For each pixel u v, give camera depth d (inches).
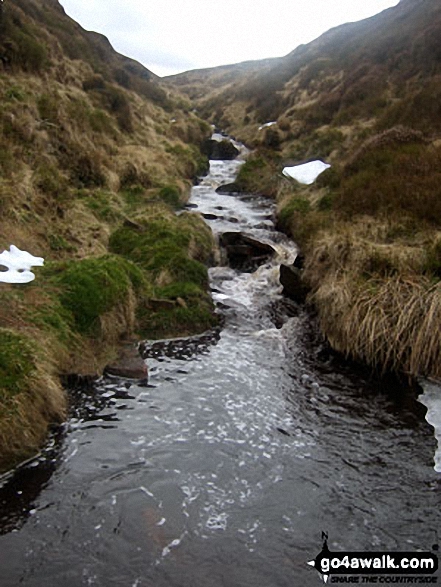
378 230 421.1
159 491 213.0
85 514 199.0
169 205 616.1
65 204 470.6
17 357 248.7
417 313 315.6
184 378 302.2
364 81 1118.4
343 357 340.8
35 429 234.2
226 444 245.8
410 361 311.6
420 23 1219.2
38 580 171.0
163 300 372.8
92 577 173.5
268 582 176.1
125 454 233.8
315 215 542.0
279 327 383.9
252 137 1380.4
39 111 583.5
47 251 391.2
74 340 301.7
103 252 428.8
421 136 616.1
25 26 812.0
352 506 212.4
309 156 930.1
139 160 701.3
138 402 273.7
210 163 1103.0
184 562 181.3
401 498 217.8
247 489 218.1
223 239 533.0
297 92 1507.1
